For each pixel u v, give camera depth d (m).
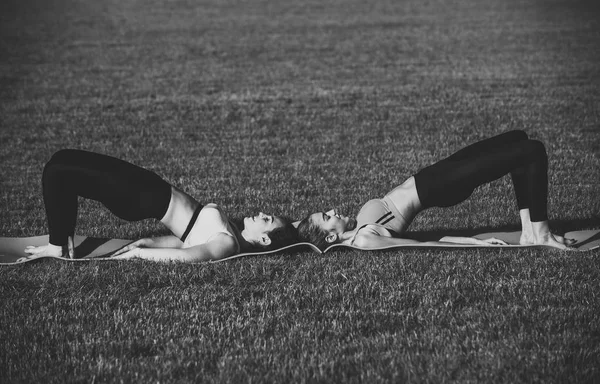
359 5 25.00
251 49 17.28
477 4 24.16
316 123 10.77
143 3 26.20
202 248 5.39
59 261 5.44
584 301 4.66
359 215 5.80
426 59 15.57
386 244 5.46
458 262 5.30
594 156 8.59
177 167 8.70
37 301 4.82
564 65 14.42
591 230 5.98
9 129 10.52
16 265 5.38
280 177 8.17
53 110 11.65
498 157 5.42
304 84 13.49
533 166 5.41
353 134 10.11
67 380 3.90
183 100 12.33
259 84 13.54
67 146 9.69
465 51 16.34
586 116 10.62
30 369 4.00
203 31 20.08
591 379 3.79
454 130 10.12
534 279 5.00
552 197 7.07
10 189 7.83
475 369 3.92
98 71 14.84
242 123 10.84
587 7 22.33
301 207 7.05
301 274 5.19
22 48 17.45
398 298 4.76
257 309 4.67
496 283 4.95
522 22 20.16
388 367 3.95
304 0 26.56
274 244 5.60
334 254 5.54
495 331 4.30
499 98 11.91
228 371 3.95
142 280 5.11
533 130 9.92
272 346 4.21
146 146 9.70
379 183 7.88
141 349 4.22
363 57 16.02
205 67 15.23
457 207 6.93
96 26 20.98
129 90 13.09
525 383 3.78
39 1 25.86
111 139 10.04
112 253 5.71
